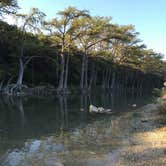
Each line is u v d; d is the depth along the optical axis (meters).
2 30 55.72
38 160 14.66
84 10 65.31
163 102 31.62
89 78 92.88
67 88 70.81
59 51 67.69
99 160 14.45
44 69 74.62
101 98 60.47
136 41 94.62
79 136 20.42
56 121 27.14
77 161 14.39
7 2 47.72
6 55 62.09
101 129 23.03
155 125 23.77
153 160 13.70
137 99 59.44
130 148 16.52
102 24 70.81
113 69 98.19
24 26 58.44
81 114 32.22
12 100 48.88
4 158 15.02
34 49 64.00
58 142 18.59
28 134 21.08
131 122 26.16
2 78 58.00
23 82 66.06
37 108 37.38
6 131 22.05
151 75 137.38
